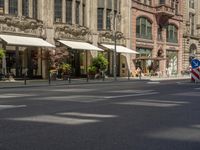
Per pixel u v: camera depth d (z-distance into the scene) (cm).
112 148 689
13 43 3412
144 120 1020
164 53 6159
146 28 5725
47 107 1293
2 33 3572
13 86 2741
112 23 4938
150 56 5816
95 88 2461
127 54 5272
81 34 4528
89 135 805
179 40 6588
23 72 3831
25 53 3862
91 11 4734
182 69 6662
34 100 1555
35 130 857
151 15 5809
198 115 1129
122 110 1224
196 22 7162
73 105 1359
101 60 4212
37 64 3997
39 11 4031
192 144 737
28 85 2889
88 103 1431
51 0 4144
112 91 2117
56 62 3953
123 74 5247
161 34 6100
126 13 5250
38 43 3712
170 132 852
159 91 2102
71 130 861
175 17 6431
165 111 1214
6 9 3656
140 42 5550
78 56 4519
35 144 716
